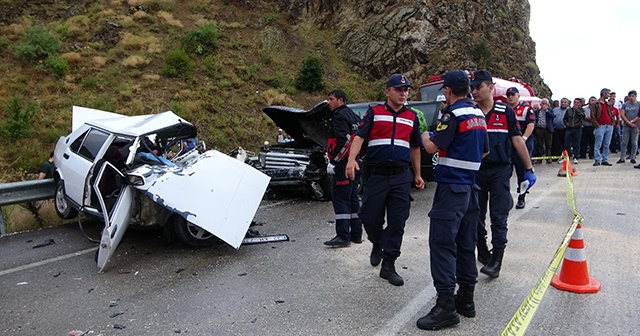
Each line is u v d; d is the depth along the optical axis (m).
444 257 3.49
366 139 4.45
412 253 5.38
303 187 8.74
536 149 13.39
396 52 25.31
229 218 5.38
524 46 29.58
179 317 3.83
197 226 5.46
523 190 4.61
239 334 3.51
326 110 7.77
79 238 6.42
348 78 25.17
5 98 17.30
